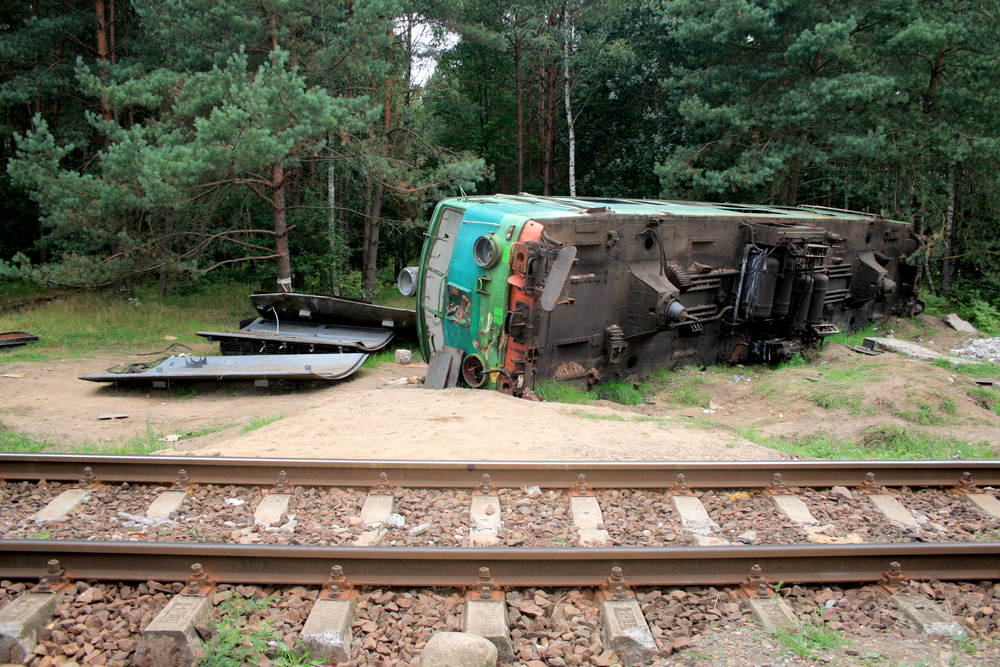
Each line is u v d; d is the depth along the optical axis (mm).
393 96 21016
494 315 9320
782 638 3678
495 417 7594
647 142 24594
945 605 4059
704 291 11672
